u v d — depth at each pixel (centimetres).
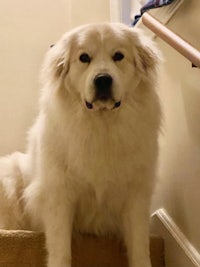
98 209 176
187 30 185
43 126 172
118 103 161
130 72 166
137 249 170
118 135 165
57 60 171
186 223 185
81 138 164
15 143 323
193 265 174
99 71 157
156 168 175
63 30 337
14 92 327
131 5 290
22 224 201
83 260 175
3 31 331
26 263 165
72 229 180
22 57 331
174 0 193
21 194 201
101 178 166
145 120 169
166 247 195
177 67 196
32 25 335
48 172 169
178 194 192
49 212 169
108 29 167
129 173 167
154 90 174
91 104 159
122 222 181
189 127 183
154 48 178
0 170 211
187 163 185
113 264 179
